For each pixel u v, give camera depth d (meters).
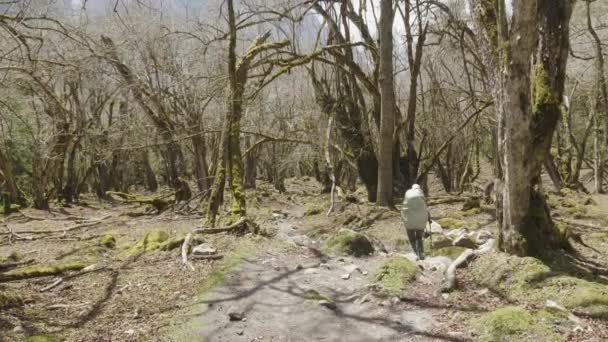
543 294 6.06
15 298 6.18
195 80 20.84
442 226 12.61
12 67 14.01
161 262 8.27
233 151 11.54
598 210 16.14
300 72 29.28
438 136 24.95
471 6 8.23
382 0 14.33
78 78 22.31
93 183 41.41
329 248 9.26
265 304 6.29
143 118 23.94
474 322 5.46
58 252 9.98
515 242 7.25
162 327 5.49
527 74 6.95
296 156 27.17
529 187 7.33
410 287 6.90
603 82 24.61
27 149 26.91
